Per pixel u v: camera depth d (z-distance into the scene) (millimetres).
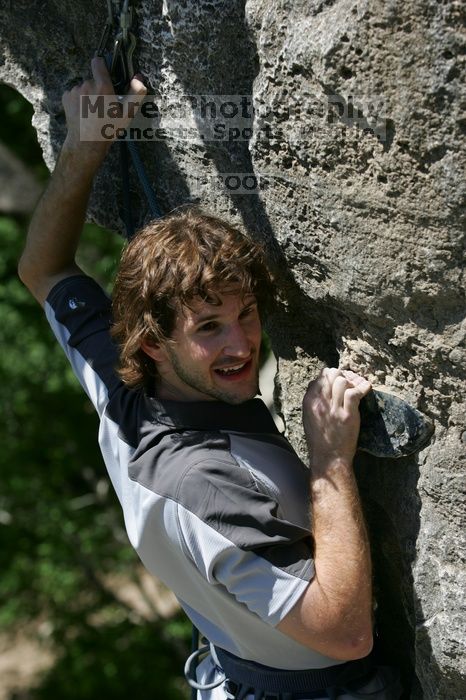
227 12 1822
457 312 1628
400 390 1788
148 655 6832
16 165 6695
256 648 1846
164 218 1855
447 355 1657
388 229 1646
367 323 1793
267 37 1729
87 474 6883
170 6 1890
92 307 2133
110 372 2029
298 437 2127
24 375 6535
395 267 1659
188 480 1721
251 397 1817
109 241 6312
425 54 1482
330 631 1649
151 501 1771
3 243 6578
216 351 1756
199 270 1715
